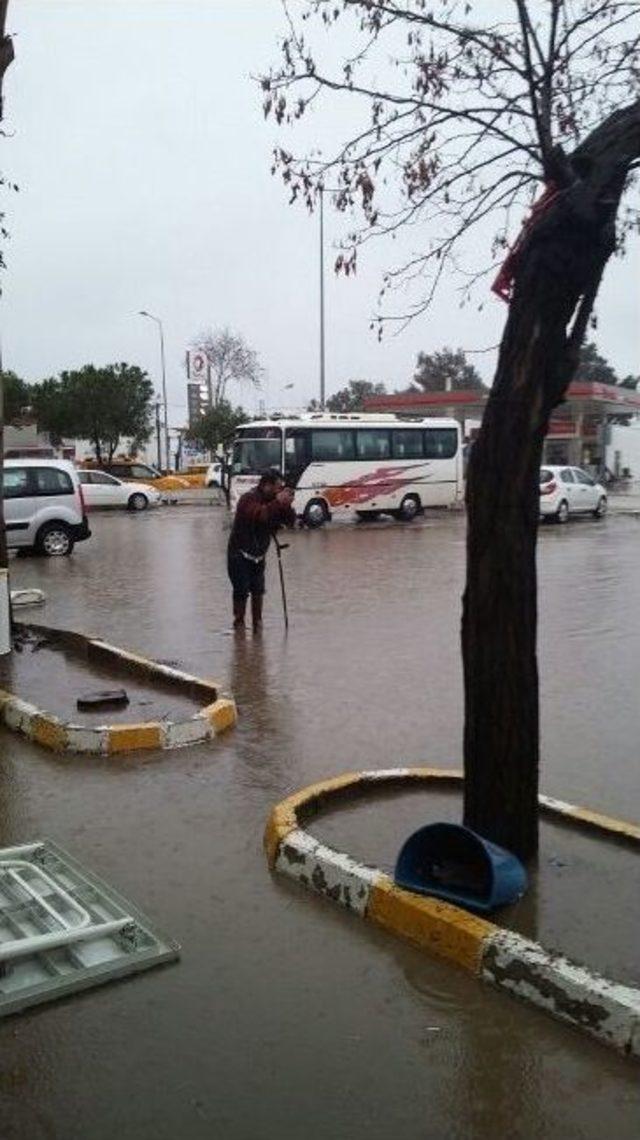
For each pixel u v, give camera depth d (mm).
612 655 9633
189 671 8742
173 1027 3273
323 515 27547
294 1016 3332
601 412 47719
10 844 4746
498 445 4109
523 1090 2961
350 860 4238
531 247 3957
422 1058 3109
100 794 5434
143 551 20438
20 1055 3131
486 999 3434
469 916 3729
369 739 6562
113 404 48500
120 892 4238
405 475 29531
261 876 4398
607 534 25766
